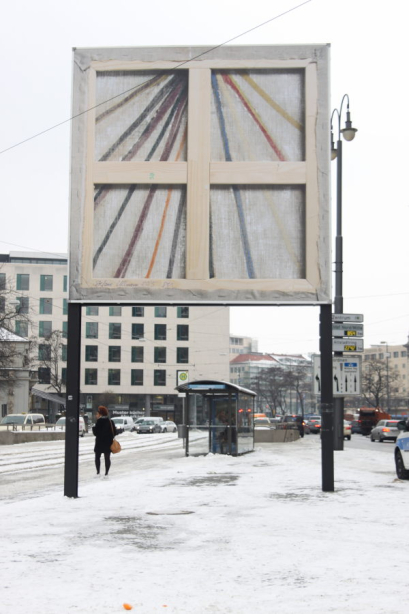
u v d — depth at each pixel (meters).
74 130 15.25
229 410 26.94
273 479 17.61
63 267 98.44
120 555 8.27
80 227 15.07
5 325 54.50
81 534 9.74
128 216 15.09
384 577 7.06
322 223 15.08
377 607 5.96
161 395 100.31
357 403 143.12
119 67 15.33
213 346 102.00
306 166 15.14
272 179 15.13
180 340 101.50
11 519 11.22
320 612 5.84
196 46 15.32
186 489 15.36
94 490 15.37
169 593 6.52
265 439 42.38
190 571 7.41
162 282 14.96
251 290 15.01
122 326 100.19
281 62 15.31
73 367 14.59
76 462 14.23
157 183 15.12
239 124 15.24
